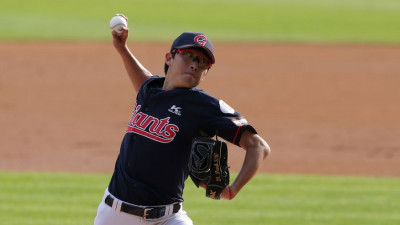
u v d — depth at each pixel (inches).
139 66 688.4
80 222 1069.8
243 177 552.4
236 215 1113.4
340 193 1290.6
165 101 573.9
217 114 563.2
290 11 5093.5
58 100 2404.0
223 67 3129.9
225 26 4367.6
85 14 4576.8
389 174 1530.5
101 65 3083.2
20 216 1102.4
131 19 4458.7
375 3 5757.9
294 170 1565.0
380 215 1117.7
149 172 575.2
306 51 3631.9
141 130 577.9
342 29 4399.6
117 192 589.3
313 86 2736.2
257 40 3941.9
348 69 3122.5
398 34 4239.7
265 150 559.5
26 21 4210.1
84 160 1649.9
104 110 2277.3
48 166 1574.8
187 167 584.4
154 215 582.6
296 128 2062.0
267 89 2667.3
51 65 3029.0
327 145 1856.5
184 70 570.6
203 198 1236.5
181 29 4178.2
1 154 1695.4
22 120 2105.1
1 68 2906.0
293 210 1152.8
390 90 2662.4
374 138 1940.2
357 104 2421.3
